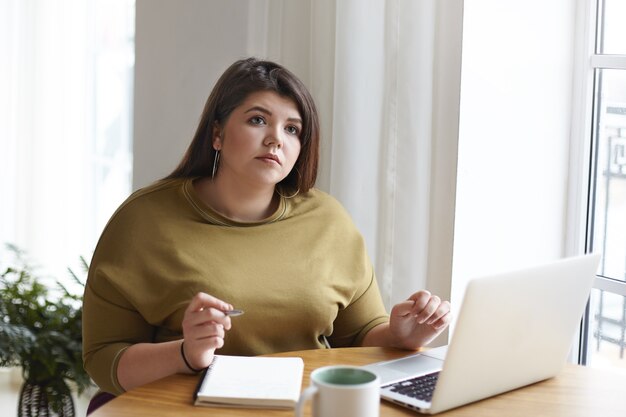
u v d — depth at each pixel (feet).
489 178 7.66
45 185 13.26
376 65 7.68
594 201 8.02
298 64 8.32
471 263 7.66
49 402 9.79
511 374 4.98
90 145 13.15
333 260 6.76
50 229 13.29
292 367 5.23
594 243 8.05
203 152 6.67
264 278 6.34
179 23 9.37
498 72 7.56
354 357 5.75
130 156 12.35
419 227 7.64
